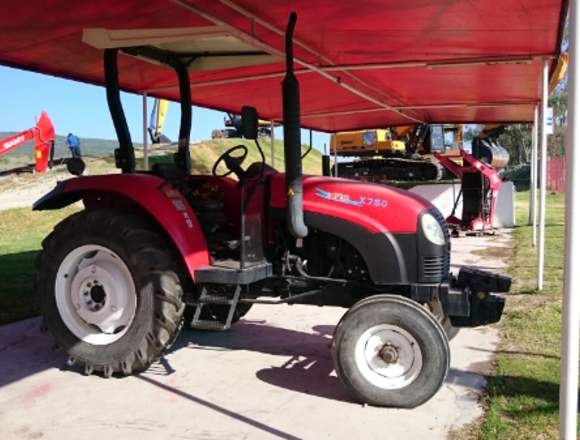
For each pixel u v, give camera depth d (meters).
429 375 3.37
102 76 6.92
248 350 4.70
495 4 4.43
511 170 36.56
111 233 4.08
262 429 3.25
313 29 5.18
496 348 4.51
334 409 3.50
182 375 4.14
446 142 19.41
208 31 4.61
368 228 3.84
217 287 4.22
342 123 11.97
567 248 2.29
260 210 4.19
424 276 3.79
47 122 19.53
